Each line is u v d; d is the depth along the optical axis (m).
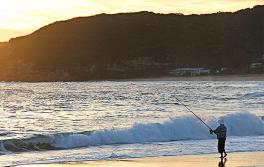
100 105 173.75
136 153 62.41
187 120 84.31
